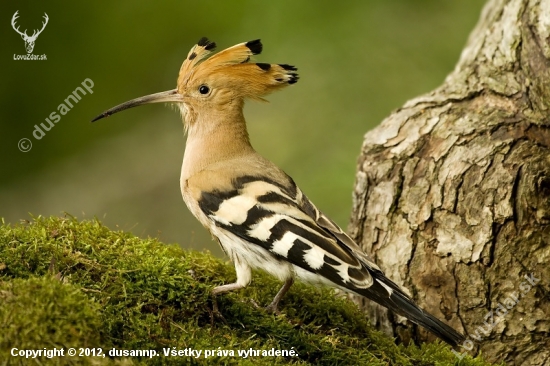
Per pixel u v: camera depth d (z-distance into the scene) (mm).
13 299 5918
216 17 16453
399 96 14750
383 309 8547
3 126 15734
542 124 8516
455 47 14844
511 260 8000
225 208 7785
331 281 7133
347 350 7156
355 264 7098
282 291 7574
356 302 8805
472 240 8141
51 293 5961
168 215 15984
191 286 7082
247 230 7543
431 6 15289
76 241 7129
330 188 14016
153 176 16344
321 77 15250
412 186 8664
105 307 6500
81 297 6102
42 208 15750
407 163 8797
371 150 9125
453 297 8164
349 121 14820
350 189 13906
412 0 15359
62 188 16000
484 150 8453
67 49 16062
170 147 16688
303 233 7324
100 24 16297
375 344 7562
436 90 9758
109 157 16531
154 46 16469
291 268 7422
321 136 14852
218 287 7238
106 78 16234
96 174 16281
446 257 8219
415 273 8367
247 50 8734
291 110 15281
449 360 7504
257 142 15070
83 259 6902
